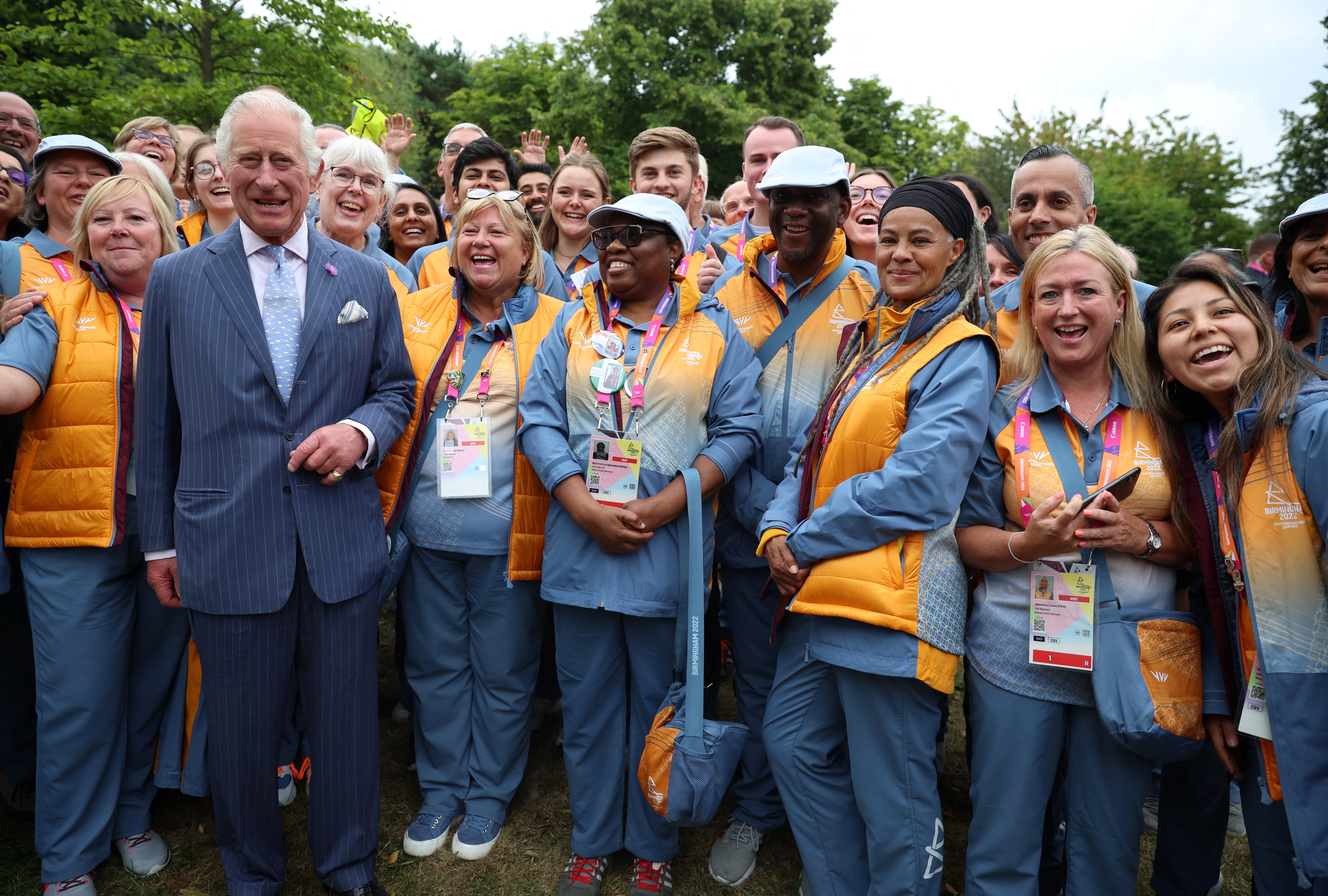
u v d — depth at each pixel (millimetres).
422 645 2758
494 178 3848
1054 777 2053
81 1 13273
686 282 2584
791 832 2848
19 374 2229
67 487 2338
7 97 4098
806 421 2615
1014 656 2033
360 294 2344
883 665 2002
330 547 2238
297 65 12617
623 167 18500
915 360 2127
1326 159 16438
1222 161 17734
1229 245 17406
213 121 11609
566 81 19156
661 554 2416
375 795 2406
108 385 2365
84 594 2369
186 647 2613
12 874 2494
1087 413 2076
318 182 2312
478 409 2676
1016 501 2059
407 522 2684
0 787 2773
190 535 2152
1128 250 3225
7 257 2531
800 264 2703
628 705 2803
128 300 2512
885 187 4035
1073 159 2887
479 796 2734
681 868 2645
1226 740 1943
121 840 2539
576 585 2432
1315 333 2301
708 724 2246
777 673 2371
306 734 3012
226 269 2189
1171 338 1953
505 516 2654
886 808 2082
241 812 2268
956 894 2570
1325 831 1710
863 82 20938
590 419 2463
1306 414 1783
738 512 2611
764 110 17984
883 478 2010
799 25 19312
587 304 2605
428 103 27312
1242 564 1852
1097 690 1906
